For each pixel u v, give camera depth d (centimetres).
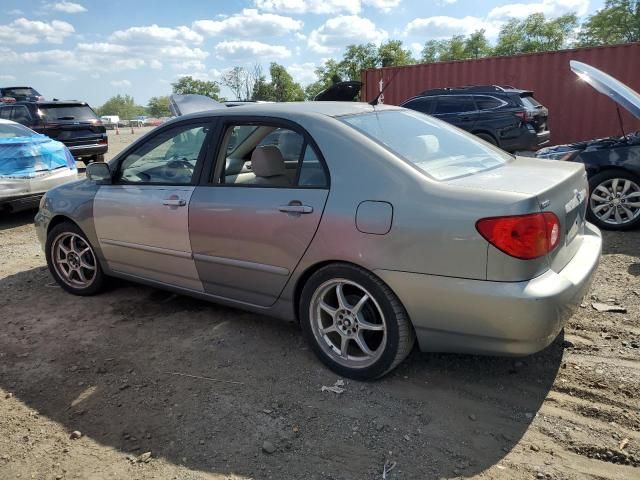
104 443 262
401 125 338
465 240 252
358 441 255
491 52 6506
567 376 301
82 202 426
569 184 288
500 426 262
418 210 264
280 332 372
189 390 304
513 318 247
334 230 288
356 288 300
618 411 268
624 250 524
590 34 5784
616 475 227
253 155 331
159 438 264
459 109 1102
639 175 574
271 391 300
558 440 250
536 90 1268
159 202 371
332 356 313
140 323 396
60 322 404
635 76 1139
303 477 234
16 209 754
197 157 361
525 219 244
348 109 338
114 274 429
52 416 286
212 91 7469
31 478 240
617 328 354
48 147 784
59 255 461
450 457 242
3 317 418
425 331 275
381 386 300
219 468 241
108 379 320
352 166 290
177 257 371
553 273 259
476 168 308
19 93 2467
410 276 268
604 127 1195
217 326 386
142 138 401
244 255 331
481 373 309
